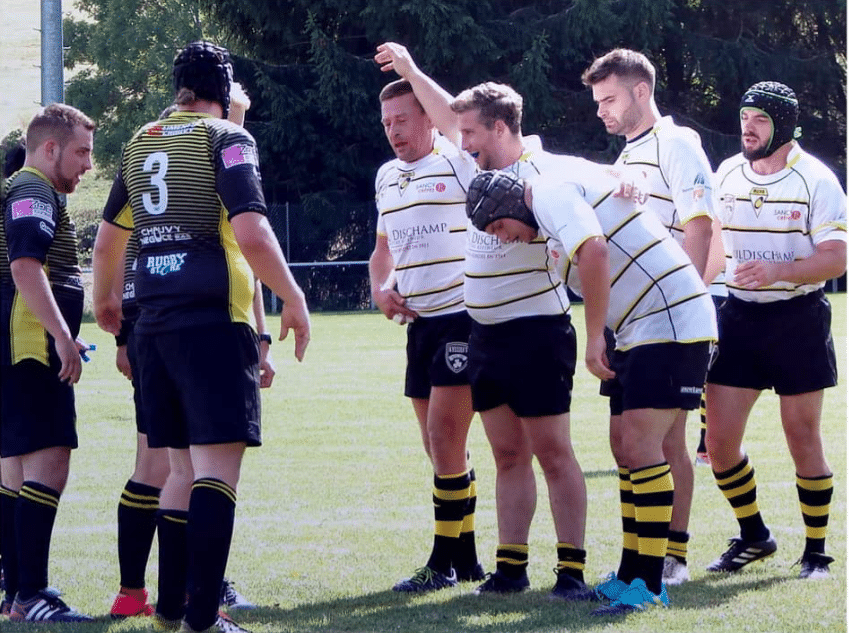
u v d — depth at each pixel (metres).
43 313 16.06
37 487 16.58
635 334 16.67
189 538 14.62
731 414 19.17
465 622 16.16
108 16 126.19
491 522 23.41
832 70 116.38
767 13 117.38
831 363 18.89
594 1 111.25
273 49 117.94
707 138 116.31
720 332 19.36
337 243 108.31
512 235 16.50
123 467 30.08
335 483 27.59
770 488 25.80
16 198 16.39
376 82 112.31
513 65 113.50
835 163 119.00
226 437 14.60
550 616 16.34
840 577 18.61
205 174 15.00
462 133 17.75
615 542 21.30
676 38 116.56
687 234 18.09
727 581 18.47
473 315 17.44
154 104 120.88
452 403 18.52
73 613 16.56
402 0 109.62
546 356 17.19
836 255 18.33
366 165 114.56
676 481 18.58
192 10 124.56
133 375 16.72
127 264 16.80
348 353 60.72
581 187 16.69
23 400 16.62
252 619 16.58
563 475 17.58
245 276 15.13
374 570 19.73
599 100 19.03
